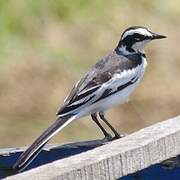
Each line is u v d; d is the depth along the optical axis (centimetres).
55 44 1791
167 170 829
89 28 1848
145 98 1611
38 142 829
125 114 1570
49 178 639
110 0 1914
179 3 1900
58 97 1625
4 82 1656
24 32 1836
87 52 1773
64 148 880
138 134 770
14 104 1598
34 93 1631
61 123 906
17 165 790
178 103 1616
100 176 687
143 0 1908
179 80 1670
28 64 1717
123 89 996
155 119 1578
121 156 710
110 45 1803
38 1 1902
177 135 771
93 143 895
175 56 1734
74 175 661
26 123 1551
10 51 1764
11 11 1878
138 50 1043
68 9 1905
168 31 1822
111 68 997
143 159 734
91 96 963
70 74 1700
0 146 1497
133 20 1872
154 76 1672
